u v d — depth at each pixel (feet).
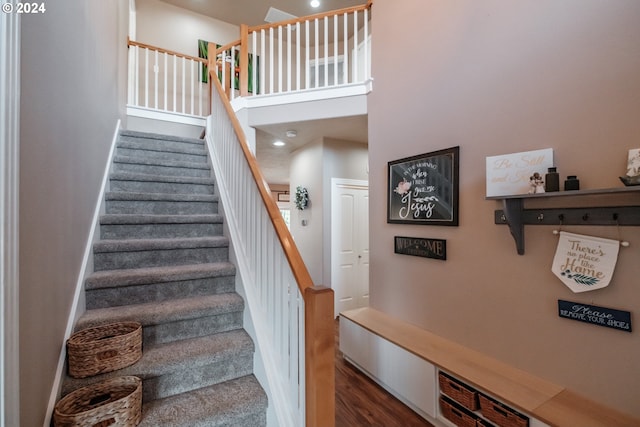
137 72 13.55
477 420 5.61
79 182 5.46
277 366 4.90
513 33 5.78
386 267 9.03
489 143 6.22
